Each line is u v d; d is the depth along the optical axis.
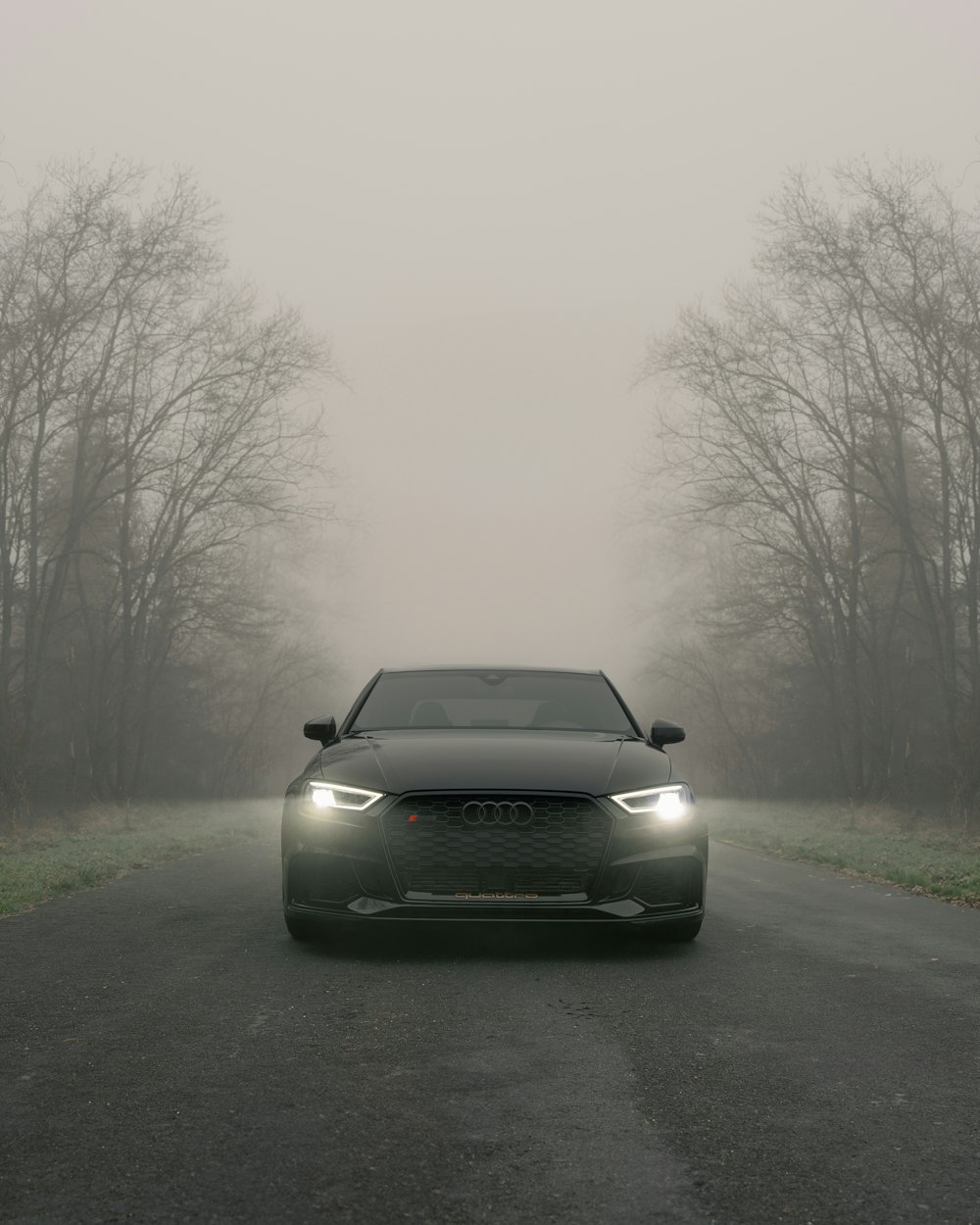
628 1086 3.96
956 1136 3.45
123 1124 3.55
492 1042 4.54
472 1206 2.93
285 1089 3.91
